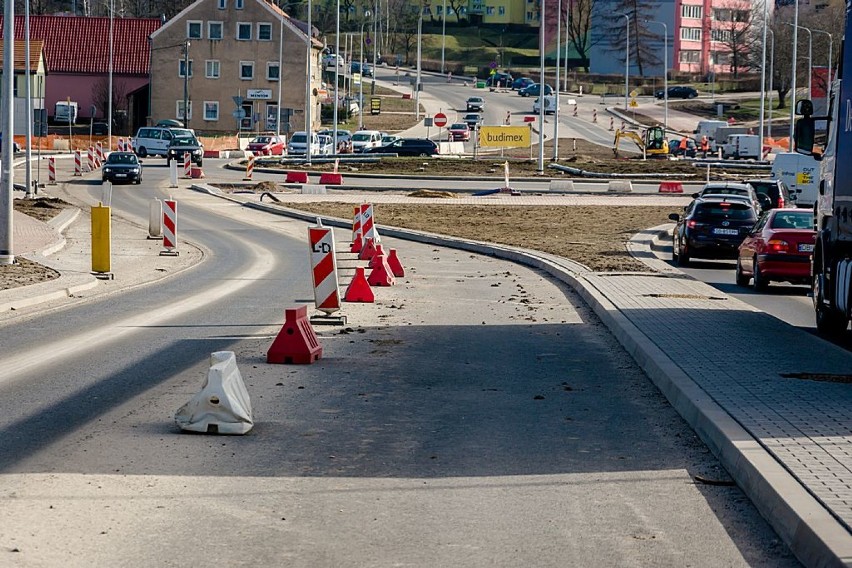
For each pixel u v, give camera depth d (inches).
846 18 685.3
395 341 655.1
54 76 4503.0
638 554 280.5
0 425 420.2
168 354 599.8
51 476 347.3
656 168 3144.7
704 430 412.8
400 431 421.1
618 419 447.8
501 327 719.7
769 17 6048.2
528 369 564.7
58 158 3228.3
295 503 324.2
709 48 6722.4
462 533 297.4
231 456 378.6
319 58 4771.2
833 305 683.4
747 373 512.4
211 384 413.4
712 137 4343.0
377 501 327.0
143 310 805.9
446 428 427.2
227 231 1636.3
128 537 289.4
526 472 362.3
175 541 287.1
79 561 269.7
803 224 1019.9
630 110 5546.3
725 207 1240.8
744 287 1058.1
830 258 703.1
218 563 270.7
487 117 5206.7
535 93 6250.0
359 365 571.8
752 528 303.6
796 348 597.6
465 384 522.0
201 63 4397.1
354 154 3533.5
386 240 1534.2
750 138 3806.6
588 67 7411.4
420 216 1884.8
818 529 271.6
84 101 4520.2
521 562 274.1
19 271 1009.5
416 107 5191.9
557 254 1258.6
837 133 690.8
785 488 309.9
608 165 3223.4
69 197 2122.3
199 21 4382.4
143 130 3331.7
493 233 1583.4
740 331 661.3
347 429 423.8
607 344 654.5
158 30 4384.8
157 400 472.1
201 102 4414.4
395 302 856.3
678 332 650.8
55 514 307.4
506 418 446.6
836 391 467.8
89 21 4650.6
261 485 343.0
